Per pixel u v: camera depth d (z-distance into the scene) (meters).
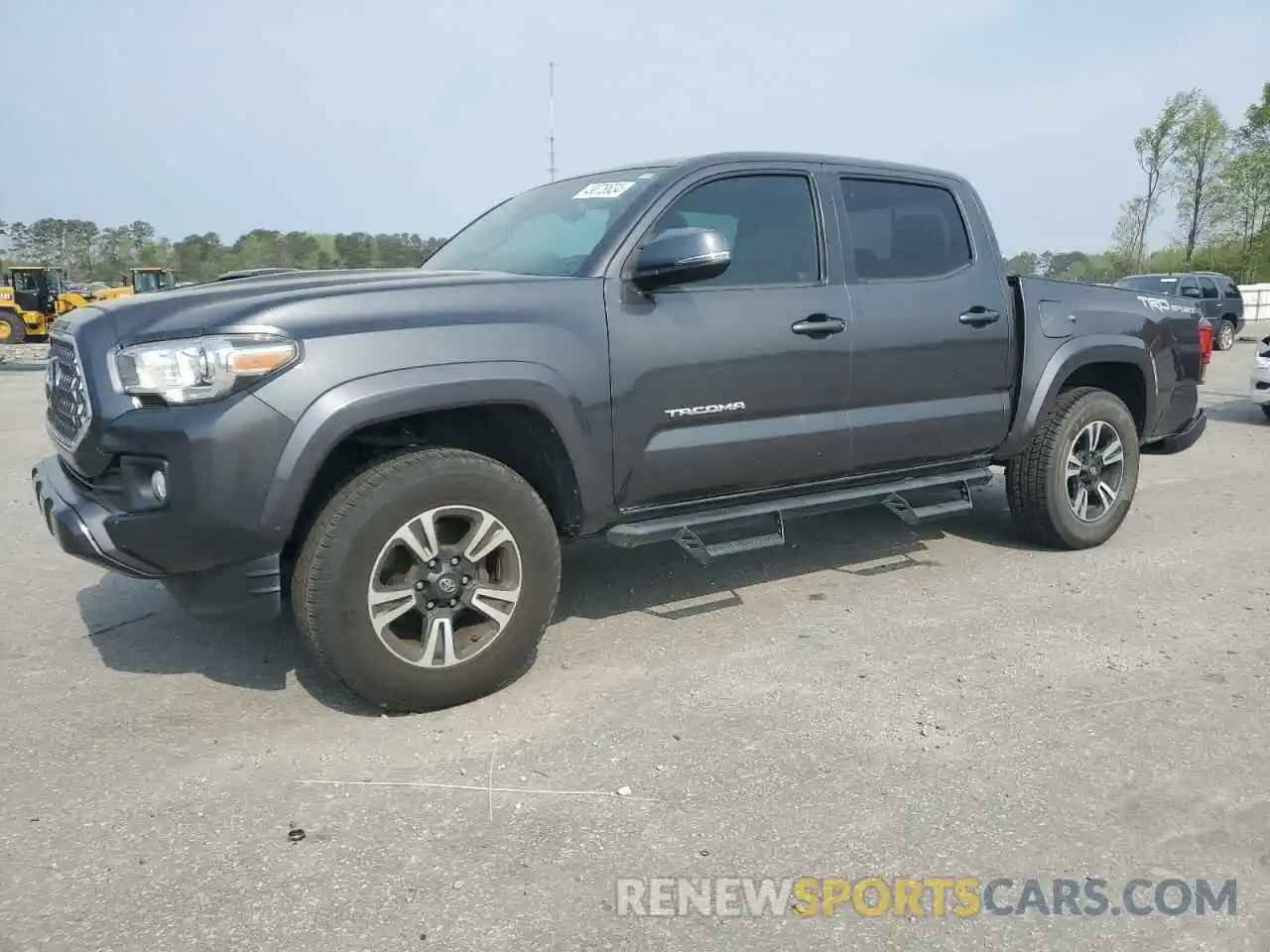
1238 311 23.50
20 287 27.38
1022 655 3.88
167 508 2.99
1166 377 5.63
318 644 3.16
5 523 6.13
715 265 3.52
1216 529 5.93
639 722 3.29
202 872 2.46
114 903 2.33
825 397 4.21
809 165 4.34
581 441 3.55
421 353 3.19
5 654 3.92
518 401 3.36
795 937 2.23
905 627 4.20
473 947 2.18
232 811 2.74
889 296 4.40
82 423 3.15
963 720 3.30
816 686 3.58
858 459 4.39
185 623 4.27
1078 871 2.47
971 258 4.82
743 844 2.58
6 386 15.81
